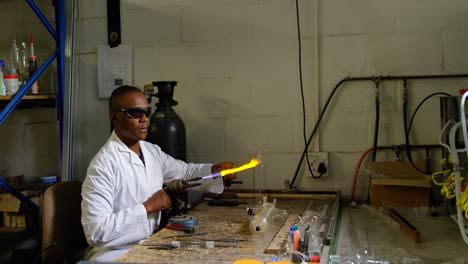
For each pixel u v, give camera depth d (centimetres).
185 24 279
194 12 277
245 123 274
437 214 217
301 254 140
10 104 239
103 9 288
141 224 190
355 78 259
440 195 242
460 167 164
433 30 252
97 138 292
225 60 275
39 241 236
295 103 268
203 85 278
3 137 303
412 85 256
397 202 235
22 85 260
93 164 195
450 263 145
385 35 257
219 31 275
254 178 273
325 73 264
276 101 270
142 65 284
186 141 275
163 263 140
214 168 236
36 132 299
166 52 281
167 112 250
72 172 289
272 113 271
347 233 186
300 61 266
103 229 183
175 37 280
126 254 150
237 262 134
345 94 262
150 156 219
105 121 290
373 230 191
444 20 251
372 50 259
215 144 278
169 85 251
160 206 198
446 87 252
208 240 167
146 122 205
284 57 268
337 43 262
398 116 257
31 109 299
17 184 280
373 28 258
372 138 260
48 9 294
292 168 269
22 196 256
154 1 281
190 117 280
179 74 280
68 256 223
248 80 273
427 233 184
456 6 250
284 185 269
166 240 168
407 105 256
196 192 246
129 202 201
